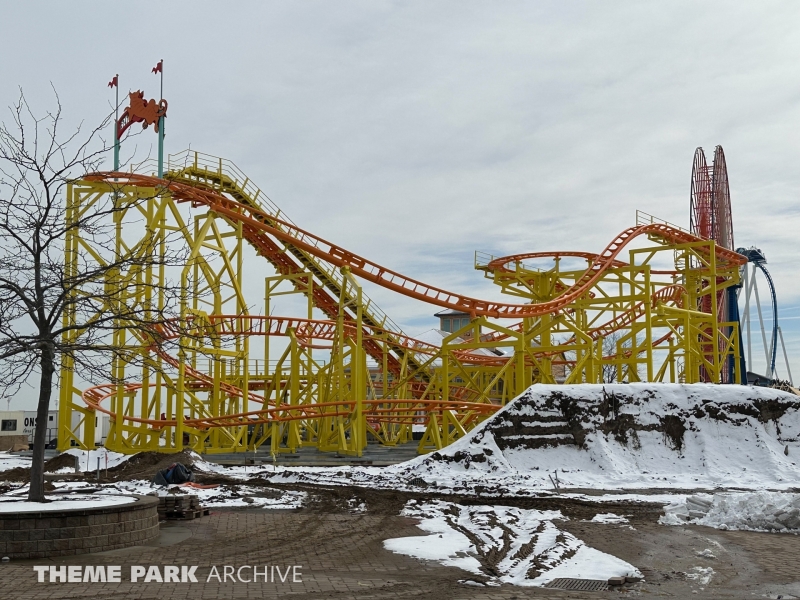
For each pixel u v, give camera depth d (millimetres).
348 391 55375
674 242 60312
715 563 15977
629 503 25703
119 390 44219
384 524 21484
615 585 13672
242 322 47656
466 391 64688
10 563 14945
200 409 47844
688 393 36438
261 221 50250
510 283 61688
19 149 17391
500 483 30516
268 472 34250
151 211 43469
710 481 31828
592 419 34844
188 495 22734
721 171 69250
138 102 48875
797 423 35531
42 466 17859
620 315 64750
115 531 16781
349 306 54406
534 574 14555
